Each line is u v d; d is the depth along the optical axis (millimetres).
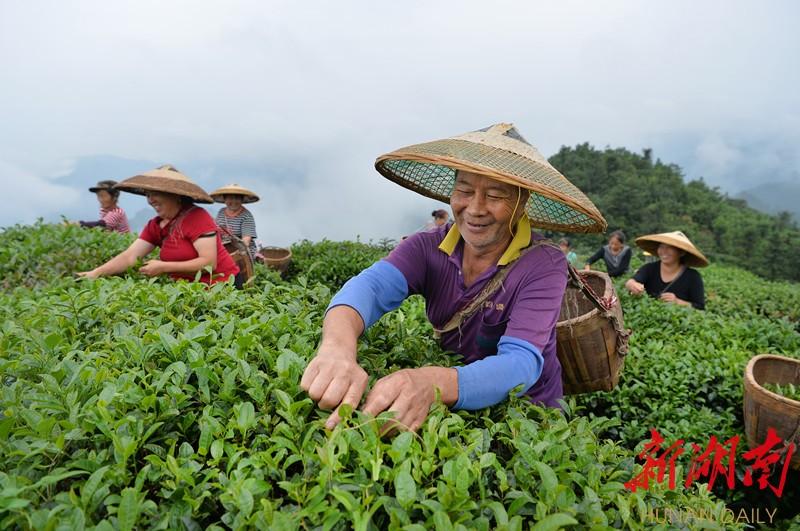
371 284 2062
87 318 2129
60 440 1204
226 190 7922
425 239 2256
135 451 1257
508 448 1537
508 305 2084
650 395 4180
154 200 3805
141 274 3803
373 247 10031
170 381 1538
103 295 2248
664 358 4375
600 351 2752
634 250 27219
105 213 7891
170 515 1104
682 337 4992
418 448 1279
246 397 1537
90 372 1503
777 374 4012
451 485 1160
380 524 1158
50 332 1951
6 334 1877
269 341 1893
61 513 1051
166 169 3895
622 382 4270
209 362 1649
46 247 3926
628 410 4035
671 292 6098
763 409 3191
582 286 2582
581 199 1890
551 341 2207
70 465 1164
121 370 1604
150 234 3941
